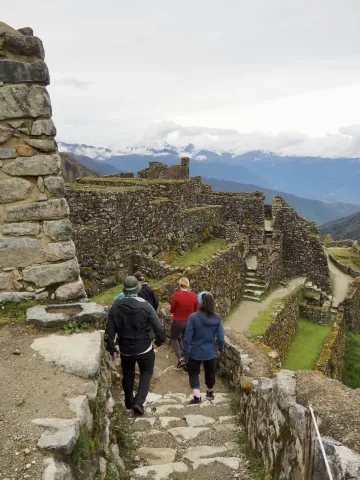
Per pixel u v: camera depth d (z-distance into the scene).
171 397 8.35
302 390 4.85
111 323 6.51
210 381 8.07
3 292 6.42
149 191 17.53
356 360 23.17
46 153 6.50
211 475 5.32
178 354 9.91
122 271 15.39
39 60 6.40
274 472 4.86
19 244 6.45
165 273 15.41
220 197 28.27
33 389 4.57
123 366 6.91
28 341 5.66
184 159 33.41
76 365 5.02
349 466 3.21
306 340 21.27
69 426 3.90
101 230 14.47
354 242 50.28
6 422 3.98
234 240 23.56
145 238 17.22
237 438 6.41
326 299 26.67
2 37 6.22
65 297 6.61
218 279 18.42
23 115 6.34
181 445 6.22
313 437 3.93
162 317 11.71
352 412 4.11
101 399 5.10
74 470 3.77
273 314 18.84
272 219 31.55
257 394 6.04
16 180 6.40
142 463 5.62
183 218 20.80
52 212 6.54
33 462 3.47
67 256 6.63
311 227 28.66
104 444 4.84
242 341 9.28
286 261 29.05
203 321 7.72
